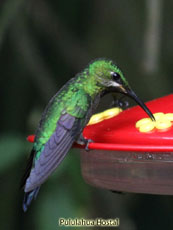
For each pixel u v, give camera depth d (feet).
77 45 41.73
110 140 24.43
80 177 31.22
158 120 24.16
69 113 25.66
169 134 23.08
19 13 39.88
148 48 35.58
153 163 23.72
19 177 34.40
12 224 35.45
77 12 42.19
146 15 35.60
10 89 39.78
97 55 41.98
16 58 40.16
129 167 24.21
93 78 26.45
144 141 23.29
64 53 41.63
